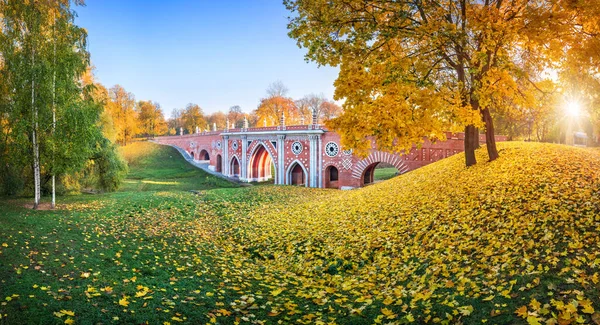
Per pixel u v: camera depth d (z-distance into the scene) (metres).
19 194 24.28
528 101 14.62
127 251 11.62
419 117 12.67
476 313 6.45
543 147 19.81
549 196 11.34
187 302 7.59
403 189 19.89
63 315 6.17
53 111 18.27
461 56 14.22
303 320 7.10
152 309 6.95
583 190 11.02
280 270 11.71
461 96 14.40
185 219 20.08
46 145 18.39
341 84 13.08
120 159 33.44
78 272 8.70
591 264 6.92
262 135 54.28
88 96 20.00
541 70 15.78
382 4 12.76
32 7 17.52
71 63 18.44
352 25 13.18
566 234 8.57
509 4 14.65
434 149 34.31
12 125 17.88
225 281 9.52
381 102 12.55
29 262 8.82
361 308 7.43
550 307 5.97
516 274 7.48
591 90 13.48
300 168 52.06
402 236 12.54
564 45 12.46
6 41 17.17
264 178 61.50
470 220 11.72
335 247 13.25
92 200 24.22
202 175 66.69
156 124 110.81
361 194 22.58
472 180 16.31
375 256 11.64
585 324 5.30
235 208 24.22
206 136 76.56
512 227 10.05
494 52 13.09
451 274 8.73
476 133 25.02
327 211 19.28
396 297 8.03
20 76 17.20
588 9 10.80
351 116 12.90
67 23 18.70
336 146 43.25
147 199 25.50
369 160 40.03
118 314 6.55
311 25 13.57
